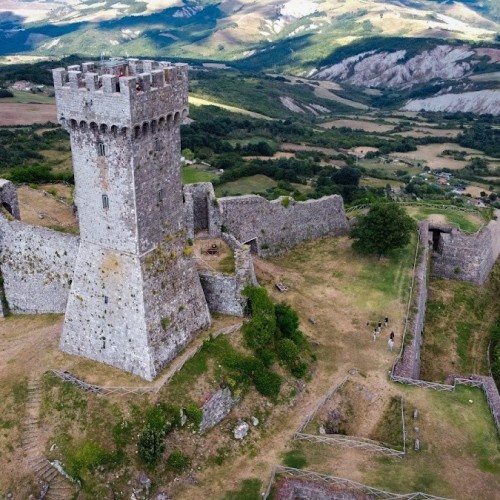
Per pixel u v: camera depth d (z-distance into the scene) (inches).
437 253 3555.6
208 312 2228.1
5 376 1985.7
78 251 1983.3
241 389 2036.2
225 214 2908.5
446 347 2856.8
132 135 1654.8
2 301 2417.6
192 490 1720.0
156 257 1911.9
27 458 1752.0
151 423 1774.1
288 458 1846.7
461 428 1991.9
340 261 3186.5
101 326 1967.3
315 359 2335.1
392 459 1850.4
